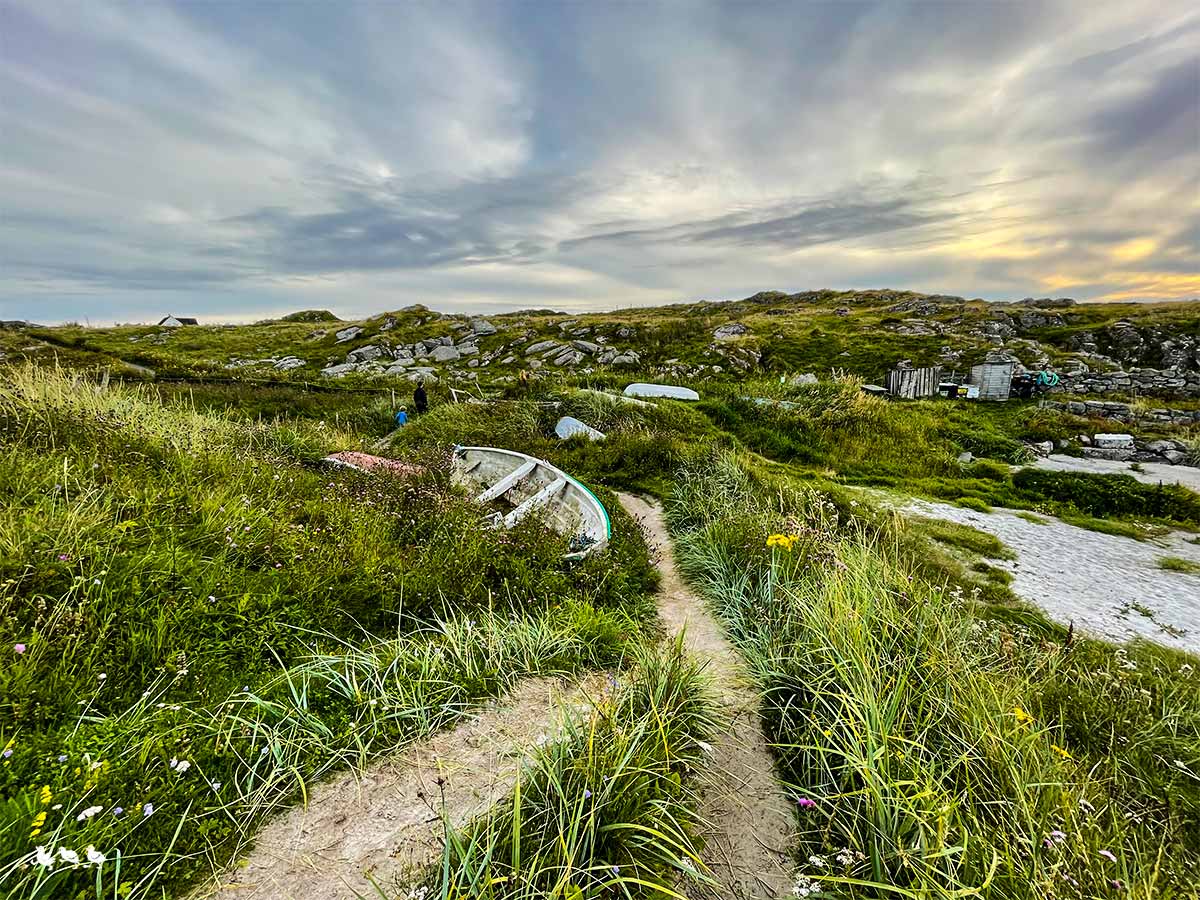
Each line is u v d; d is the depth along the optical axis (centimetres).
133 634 325
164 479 555
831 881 219
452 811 256
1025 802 240
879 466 1180
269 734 284
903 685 316
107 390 879
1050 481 990
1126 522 840
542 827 236
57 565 351
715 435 1317
